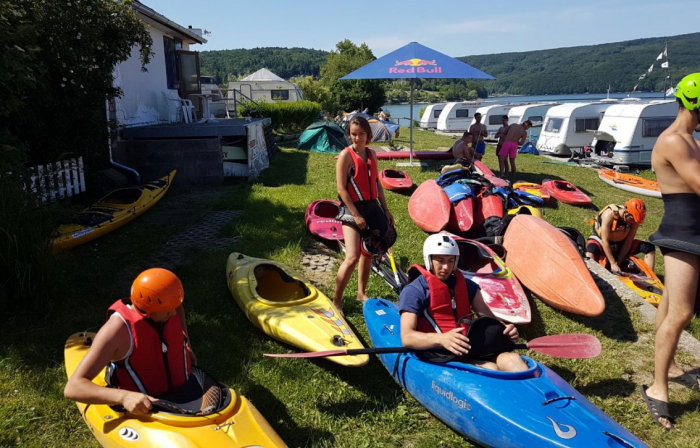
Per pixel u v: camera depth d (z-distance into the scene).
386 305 5.41
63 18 8.24
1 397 4.09
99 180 10.41
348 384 4.62
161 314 3.22
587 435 3.31
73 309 5.62
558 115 24.47
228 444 3.08
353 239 5.50
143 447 3.06
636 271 7.28
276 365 4.78
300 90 41.75
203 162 12.69
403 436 4.01
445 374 3.97
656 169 4.24
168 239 8.23
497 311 5.53
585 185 16.28
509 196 9.79
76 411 4.01
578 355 4.23
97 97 9.90
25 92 7.89
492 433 3.57
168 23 15.52
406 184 12.61
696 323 6.07
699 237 4.03
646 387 4.62
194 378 3.57
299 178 14.14
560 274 6.24
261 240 8.20
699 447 3.90
